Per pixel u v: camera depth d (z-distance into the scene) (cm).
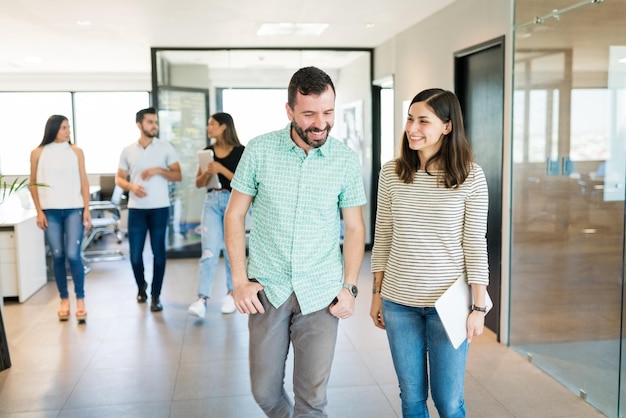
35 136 1172
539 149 388
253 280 233
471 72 501
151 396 355
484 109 475
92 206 816
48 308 552
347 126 798
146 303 563
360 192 239
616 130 314
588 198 340
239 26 638
